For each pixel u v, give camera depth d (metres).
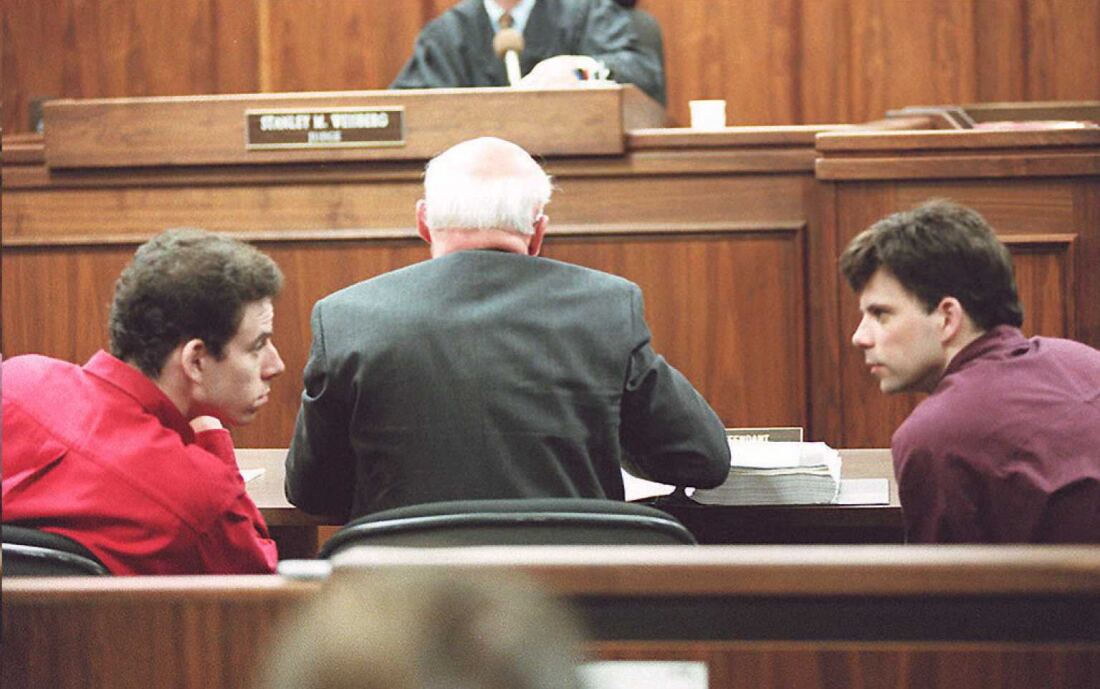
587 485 4.67
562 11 11.60
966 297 4.84
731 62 13.59
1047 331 8.42
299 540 6.82
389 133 8.62
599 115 8.55
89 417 4.48
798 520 5.14
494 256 4.85
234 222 8.80
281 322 8.80
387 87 13.80
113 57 13.98
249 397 4.76
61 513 4.36
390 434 4.62
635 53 11.56
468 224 4.95
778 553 3.05
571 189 8.70
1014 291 4.90
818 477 5.15
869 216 8.51
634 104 8.88
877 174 8.43
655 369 4.83
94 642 3.33
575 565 3.03
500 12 11.57
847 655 3.12
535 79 9.16
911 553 3.04
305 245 8.77
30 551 4.02
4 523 4.37
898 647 3.11
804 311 8.61
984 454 4.50
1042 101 13.35
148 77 13.97
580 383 4.69
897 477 4.66
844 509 5.12
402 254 8.73
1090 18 13.29
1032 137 8.34
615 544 3.92
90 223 8.87
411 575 1.46
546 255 8.74
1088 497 4.42
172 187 8.82
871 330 4.96
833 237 8.54
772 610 3.11
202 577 3.34
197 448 4.54
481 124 8.61
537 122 8.58
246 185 8.79
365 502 4.73
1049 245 8.38
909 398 8.59
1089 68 13.32
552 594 3.04
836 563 3.02
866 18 13.45
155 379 4.67
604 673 3.12
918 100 13.46
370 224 8.73
